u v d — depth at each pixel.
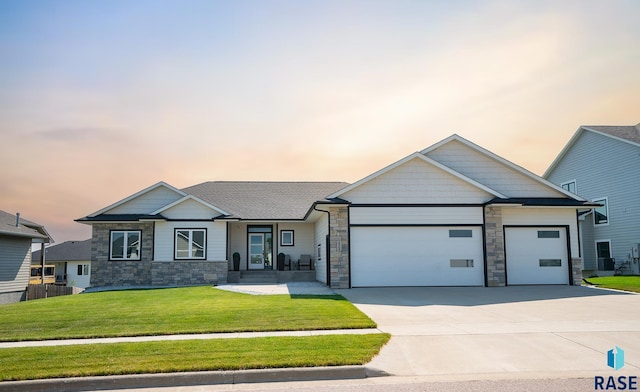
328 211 21.31
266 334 10.57
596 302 15.30
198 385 7.57
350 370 7.82
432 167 21.00
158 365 8.05
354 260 20.42
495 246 20.77
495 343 9.53
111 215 26.34
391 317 12.54
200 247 25.94
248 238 28.67
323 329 11.02
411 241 20.62
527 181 22.44
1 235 25.67
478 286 20.47
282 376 7.72
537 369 7.96
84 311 14.77
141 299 17.89
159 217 25.53
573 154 34.19
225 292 19.94
